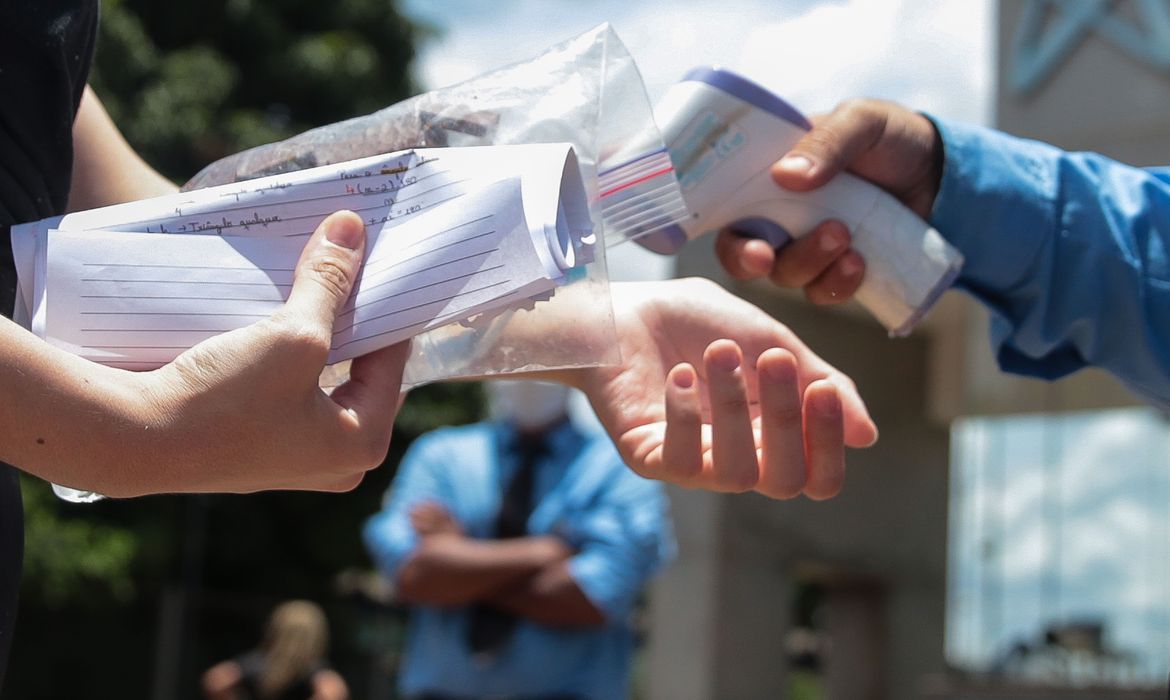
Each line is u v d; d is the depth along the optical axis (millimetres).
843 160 1096
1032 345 1141
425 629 2174
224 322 889
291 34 9078
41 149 949
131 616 8125
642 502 2178
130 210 905
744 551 4527
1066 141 3408
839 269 1114
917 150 1116
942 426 5133
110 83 7883
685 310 1029
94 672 8000
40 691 7934
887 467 4980
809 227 1112
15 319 902
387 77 9477
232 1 8750
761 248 1104
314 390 866
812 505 4730
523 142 945
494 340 939
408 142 950
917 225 1104
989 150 1114
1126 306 1105
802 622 10844
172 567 8266
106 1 7918
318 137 964
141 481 850
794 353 1024
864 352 4898
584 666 2129
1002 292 1135
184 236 897
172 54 8391
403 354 904
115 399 839
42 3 941
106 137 1089
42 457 839
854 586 5059
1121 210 1110
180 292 889
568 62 963
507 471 2207
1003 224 1105
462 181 898
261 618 8414
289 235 903
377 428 885
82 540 7492
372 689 8531
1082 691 3580
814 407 948
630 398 1018
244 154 971
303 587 8812
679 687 4438
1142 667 3965
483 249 884
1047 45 3455
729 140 1104
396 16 9469
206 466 854
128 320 884
